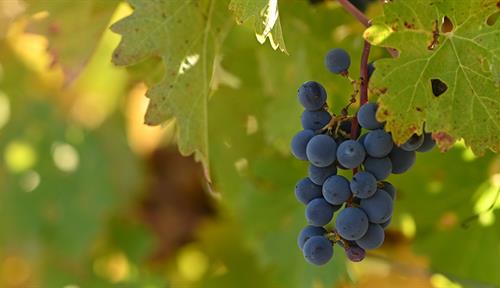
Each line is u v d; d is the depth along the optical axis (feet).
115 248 5.55
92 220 5.46
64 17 4.16
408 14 3.58
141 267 5.53
